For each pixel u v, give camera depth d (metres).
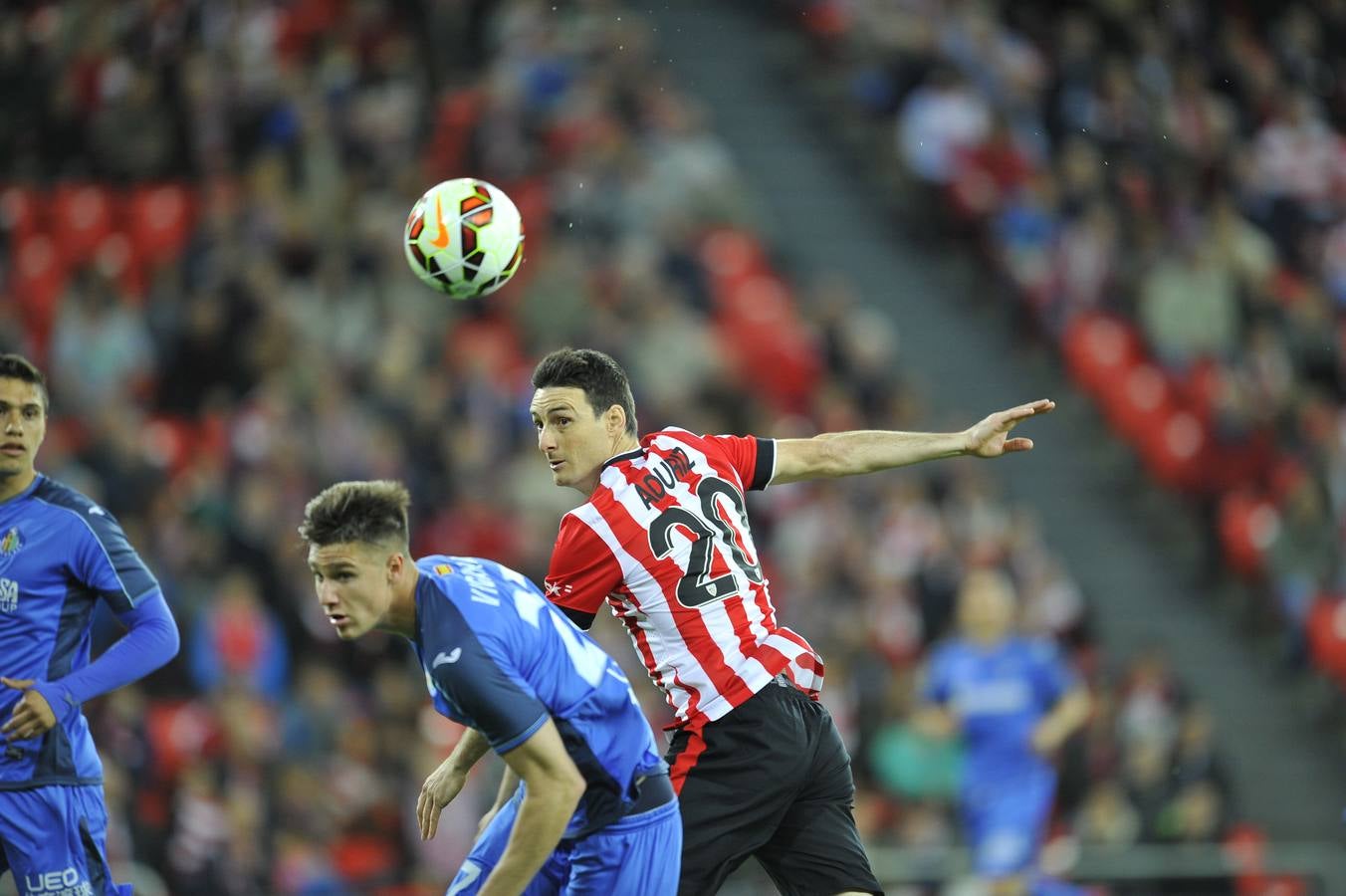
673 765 19.34
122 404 45.69
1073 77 64.31
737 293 53.09
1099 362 54.53
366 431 45.28
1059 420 54.38
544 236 53.25
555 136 55.91
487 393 47.22
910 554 44.28
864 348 52.53
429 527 43.97
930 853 32.41
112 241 55.56
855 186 61.66
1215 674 48.38
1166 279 55.38
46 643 19.34
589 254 52.75
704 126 62.53
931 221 59.59
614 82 57.84
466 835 36.28
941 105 60.06
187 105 57.16
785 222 59.69
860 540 44.31
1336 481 50.06
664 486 19.58
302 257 51.66
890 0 64.75
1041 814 35.41
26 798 19.06
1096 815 37.56
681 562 19.34
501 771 37.06
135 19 59.12
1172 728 39.44
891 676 39.00
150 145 57.03
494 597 17.03
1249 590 49.81
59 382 48.91
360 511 16.36
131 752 34.62
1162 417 52.72
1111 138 62.94
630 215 54.09
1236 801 45.28
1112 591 50.22
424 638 16.67
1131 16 67.94
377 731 38.50
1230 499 50.69
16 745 19.00
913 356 55.34
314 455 44.56
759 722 19.33
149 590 19.77
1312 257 63.31
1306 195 66.31
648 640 19.59
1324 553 48.66
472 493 44.62
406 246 20.56
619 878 17.81
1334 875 31.08
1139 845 37.69
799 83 65.75
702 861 19.14
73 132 58.59
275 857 35.16
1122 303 55.78
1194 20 69.31
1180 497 51.88
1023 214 58.28
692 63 65.25
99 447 43.25
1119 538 51.56
